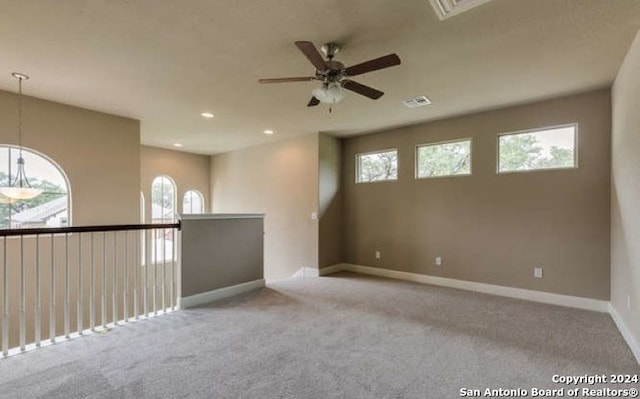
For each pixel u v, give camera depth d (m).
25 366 2.30
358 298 4.07
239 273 4.34
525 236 4.06
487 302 3.89
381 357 2.46
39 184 3.96
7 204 3.78
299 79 2.56
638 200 2.42
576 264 3.72
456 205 4.65
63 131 4.00
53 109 3.92
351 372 2.23
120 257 4.42
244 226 4.42
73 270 4.01
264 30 2.39
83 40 2.51
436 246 4.84
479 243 4.43
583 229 3.67
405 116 4.59
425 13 2.18
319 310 3.59
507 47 2.63
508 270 4.19
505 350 2.58
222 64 2.94
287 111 4.35
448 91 3.60
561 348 2.62
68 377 2.16
